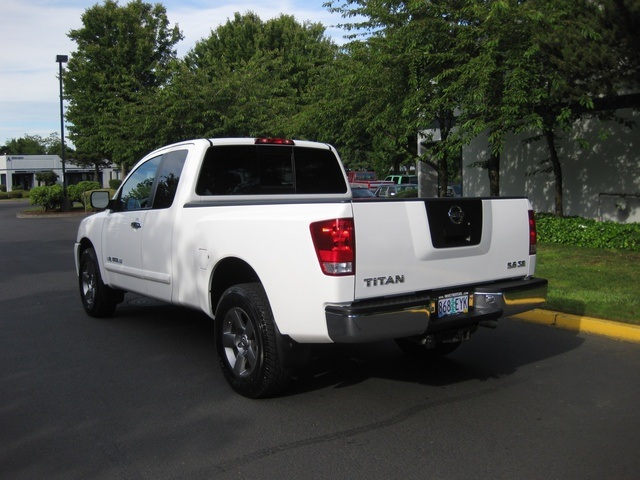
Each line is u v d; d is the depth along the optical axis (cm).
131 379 574
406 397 521
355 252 436
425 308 456
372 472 385
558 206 1398
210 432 450
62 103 3167
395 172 4172
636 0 952
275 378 496
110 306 812
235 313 519
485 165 1552
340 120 1513
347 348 675
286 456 409
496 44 1112
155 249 637
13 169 7356
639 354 639
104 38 3231
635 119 1379
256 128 2209
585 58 1030
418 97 1227
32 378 579
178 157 636
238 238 507
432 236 474
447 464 395
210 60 2678
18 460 410
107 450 423
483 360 627
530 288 523
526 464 394
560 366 603
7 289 1057
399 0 1277
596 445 422
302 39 3362
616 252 1141
